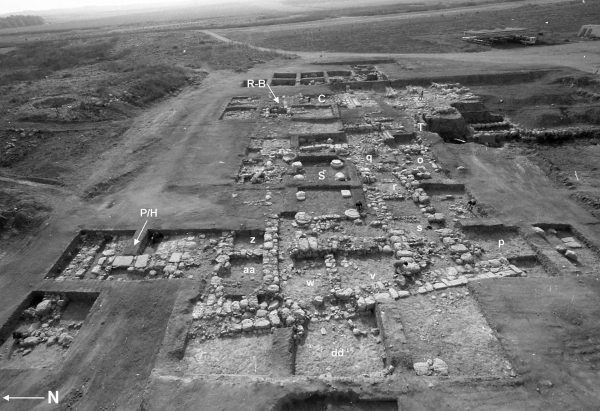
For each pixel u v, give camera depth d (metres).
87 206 19.67
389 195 19.97
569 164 23.27
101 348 12.27
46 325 13.72
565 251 15.96
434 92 33.66
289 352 12.08
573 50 44.38
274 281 14.69
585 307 12.89
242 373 11.64
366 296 14.07
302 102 33.00
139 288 14.45
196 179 21.75
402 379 10.97
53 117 28.80
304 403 10.70
